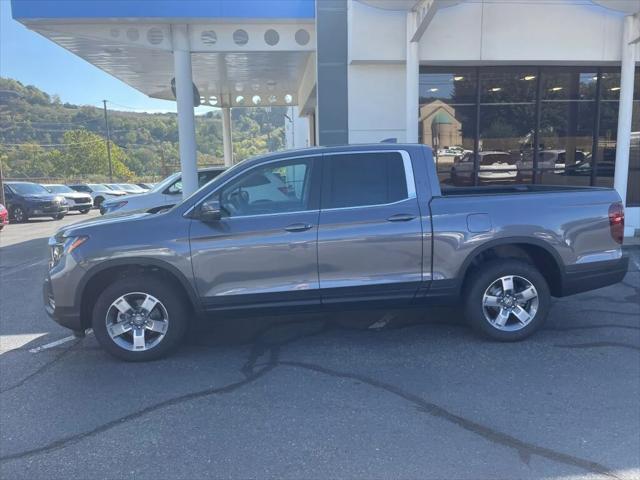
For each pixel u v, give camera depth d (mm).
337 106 10703
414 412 3895
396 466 3232
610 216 5316
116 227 4867
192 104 11383
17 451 3492
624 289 7195
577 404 3969
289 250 4883
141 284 4879
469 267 5281
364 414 3883
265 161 5016
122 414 3971
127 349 4949
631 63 10523
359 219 4941
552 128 12125
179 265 4812
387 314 6242
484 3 10414
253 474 3188
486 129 11992
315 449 3438
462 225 5043
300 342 5414
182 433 3676
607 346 5117
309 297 4969
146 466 3293
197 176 11453
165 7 10273
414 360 4863
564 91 12016
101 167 87125
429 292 5102
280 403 4086
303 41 11461
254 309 4965
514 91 11891
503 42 10539
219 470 3236
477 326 5242
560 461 3250
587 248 5273
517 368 4637
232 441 3559
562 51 10594
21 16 10070
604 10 10547
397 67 10656
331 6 10484
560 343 5223
